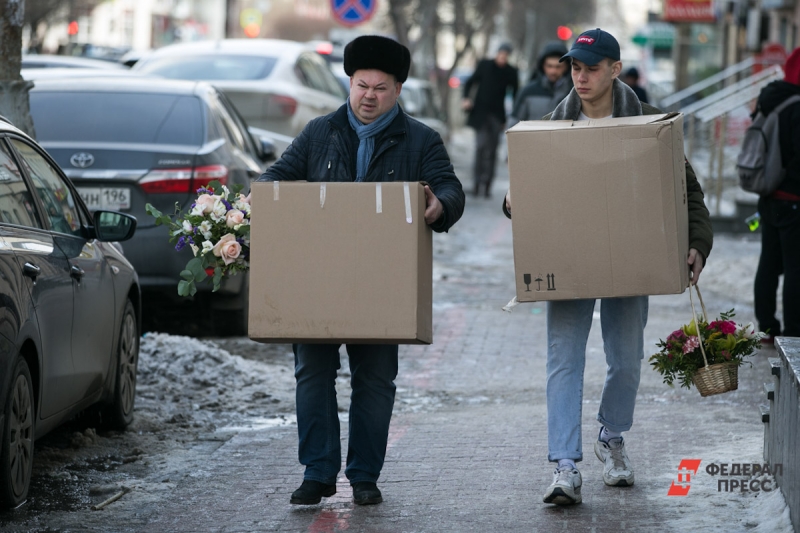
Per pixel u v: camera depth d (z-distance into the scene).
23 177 13.23
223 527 11.42
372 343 10.95
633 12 188.50
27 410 11.86
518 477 12.97
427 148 11.52
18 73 18.06
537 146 10.84
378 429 11.81
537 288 10.91
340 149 11.45
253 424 16.53
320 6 150.75
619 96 11.50
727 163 48.12
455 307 26.34
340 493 12.55
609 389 12.06
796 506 10.04
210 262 11.34
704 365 11.23
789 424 10.64
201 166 20.73
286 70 34.47
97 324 14.25
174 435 15.61
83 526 11.51
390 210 10.62
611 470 12.38
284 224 10.71
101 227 14.80
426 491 12.48
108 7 126.62
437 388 18.92
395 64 11.38
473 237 39.78
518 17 146.88
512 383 19.28
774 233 20.80
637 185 10.72
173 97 22.30
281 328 10.71
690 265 11.14
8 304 11.23
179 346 19.28
